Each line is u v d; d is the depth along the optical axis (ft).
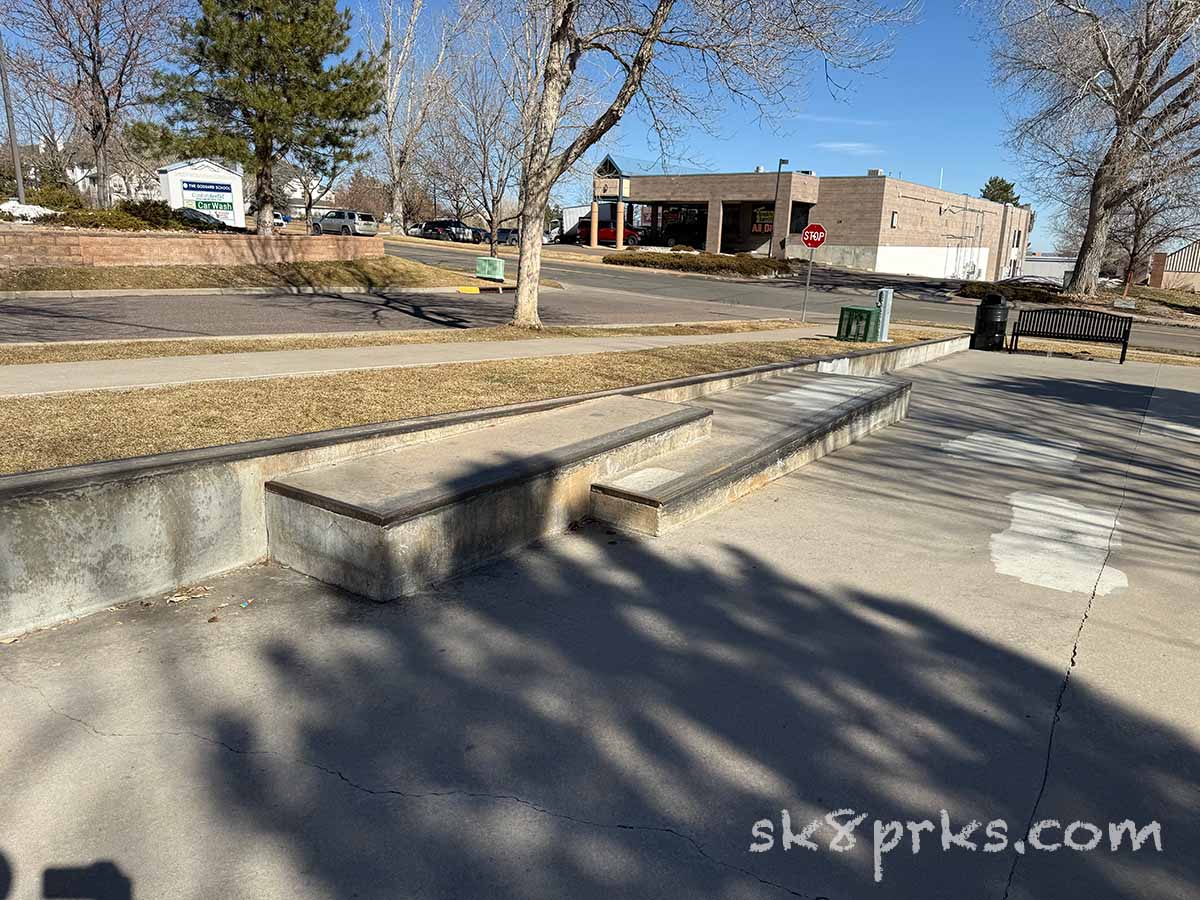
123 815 8.21
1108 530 18.56
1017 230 242.58
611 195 180.96
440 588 13.78
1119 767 9.67
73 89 92.32
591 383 27.78
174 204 99.14
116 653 11.23
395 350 34.42
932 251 186.09
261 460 14.21
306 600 13.12
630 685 11.07
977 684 11.43
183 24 77.20
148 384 22.95
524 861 7.84
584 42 42.86
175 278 60.80
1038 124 94.38
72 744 9.26
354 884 7.48
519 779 9.03
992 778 9.37
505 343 39.01
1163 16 82.53
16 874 7.43
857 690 11.16
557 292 85.25
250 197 194.18
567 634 12.42
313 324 44.96
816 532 17.53
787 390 29.45
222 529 13.82
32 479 11.37
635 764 9.37
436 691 10.71
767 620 13.21
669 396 26.02
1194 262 178.40
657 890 7.55
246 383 23.98
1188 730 10.47
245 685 10.63
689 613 13.33
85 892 7.25
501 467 15.49
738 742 9.87
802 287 114.52
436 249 132.16
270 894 7.32
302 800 8.55
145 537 12.75
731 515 18.38
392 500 13.33
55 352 29.63
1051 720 10.60
